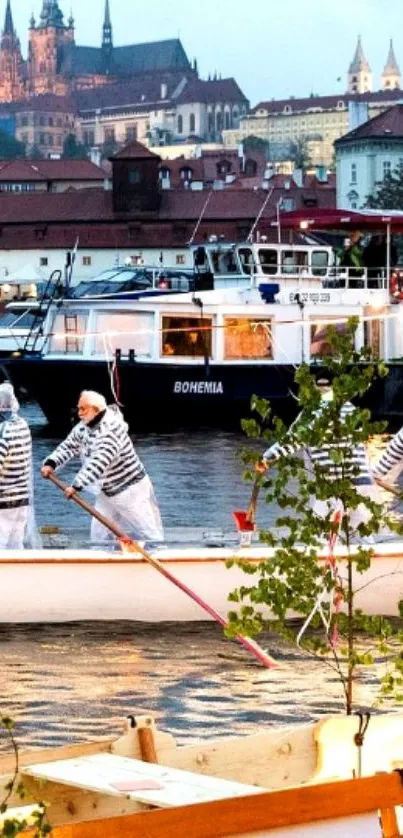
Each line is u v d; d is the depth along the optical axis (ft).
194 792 41.04
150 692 72.43
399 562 84.53
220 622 79.87
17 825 35.50
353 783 38.47
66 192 643.45
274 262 220.02
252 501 86.74
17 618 84.64
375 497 84.79
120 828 35.60
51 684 73.67
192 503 143.13
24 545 87.97
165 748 45.52
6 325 309.63
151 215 625.00
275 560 54.34
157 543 86.84
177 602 84.79
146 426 211.00
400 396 209.67
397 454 84.79
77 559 84.17
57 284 227.20
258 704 70.49
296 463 55.01
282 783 46.73
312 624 65.16
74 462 176.76
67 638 82.17
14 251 633.61
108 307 211.20
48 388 211.82
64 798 42.14
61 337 217.36
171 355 209.97
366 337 210.59
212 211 623.77
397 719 47.70
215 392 209.67
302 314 208.85
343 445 59.88
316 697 71.46
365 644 78.18
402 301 212.64
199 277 219.61
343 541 64.54
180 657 78.64
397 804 38.91
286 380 209.67
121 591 84.69
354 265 222.89
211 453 184.96
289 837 37.63
